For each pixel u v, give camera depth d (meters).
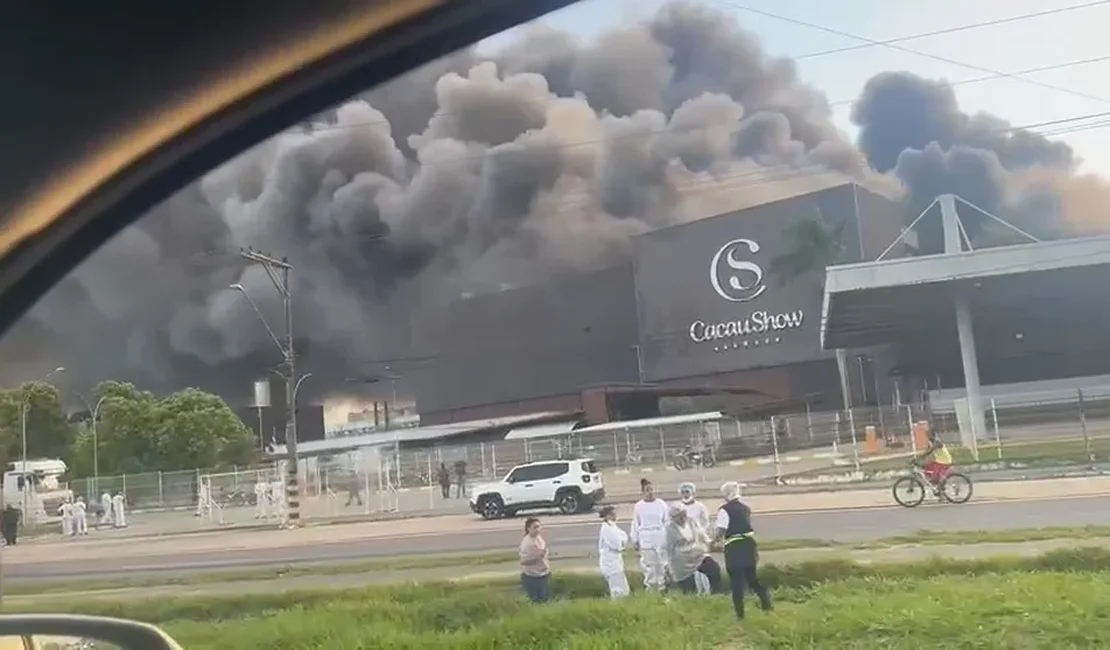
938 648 9.02
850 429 12.02
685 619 10.09
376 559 12.54
